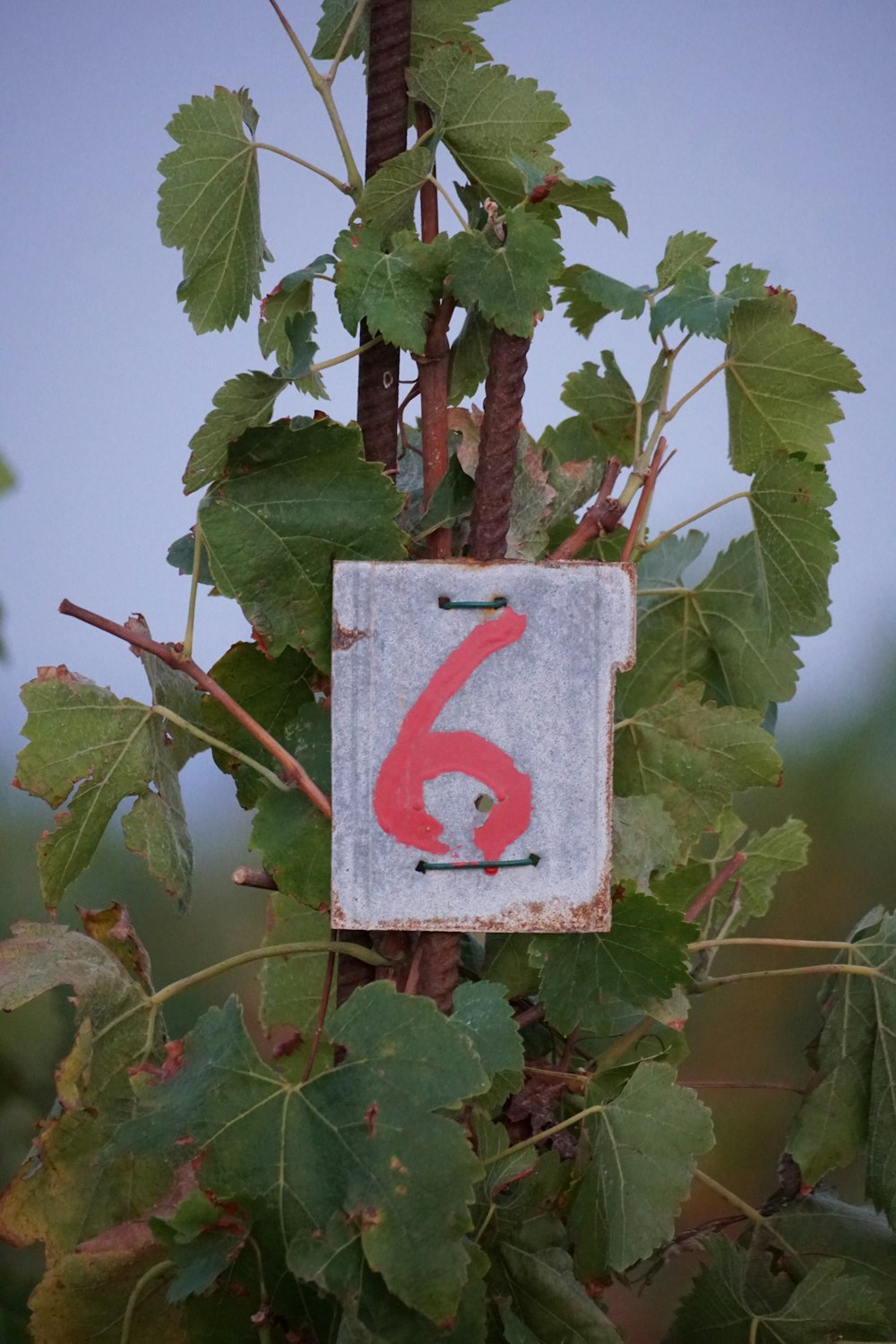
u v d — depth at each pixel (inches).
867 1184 55.6
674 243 55.5
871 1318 54.3
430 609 50.6
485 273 51.0
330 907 50.9
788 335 54.6
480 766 50.5
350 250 51.6
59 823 52.4
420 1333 48.6
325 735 52.1
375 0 52.6
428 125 53.6
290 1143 49.3
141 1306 52.4
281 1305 49.3
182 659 51.7
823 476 53.9
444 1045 49.1
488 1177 51.9
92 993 52.3
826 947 56.1
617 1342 51.2
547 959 52.1
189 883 55.0
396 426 53.3
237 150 53.3
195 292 53.7
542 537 54.1
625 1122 52.1
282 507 51.3
